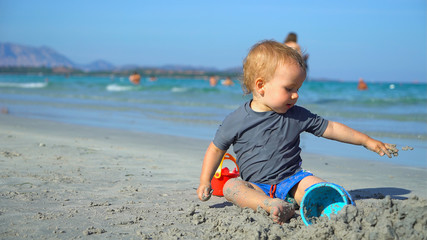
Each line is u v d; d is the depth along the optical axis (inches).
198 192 112.9
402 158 211.3
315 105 541.6
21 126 319.6
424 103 571.8
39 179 143.3
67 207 112.5
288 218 101.6
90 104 568.7
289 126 109.7
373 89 944.3
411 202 82.6
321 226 85.7
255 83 107.8
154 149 225.3
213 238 88.8
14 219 100.4
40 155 189.3
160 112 457.1
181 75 3533.5
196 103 576.7
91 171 160.6
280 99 104.9
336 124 113.3
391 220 83.6
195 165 182.1
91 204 115.7
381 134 295.6
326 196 103.3
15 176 145.9
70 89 995.9
